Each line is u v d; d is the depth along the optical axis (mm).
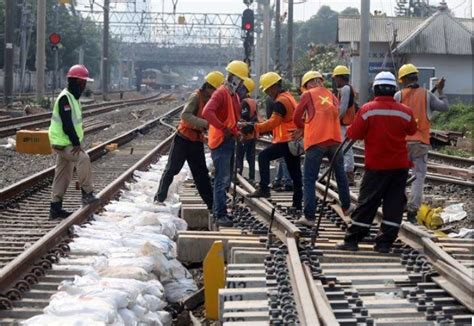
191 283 9773
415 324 6918
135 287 7906
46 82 91750
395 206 9812
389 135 9680
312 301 6859
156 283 8703
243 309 7246
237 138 11945
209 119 11289
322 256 9508
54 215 12344
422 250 9516
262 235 10828
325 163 21734
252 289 7852
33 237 10953
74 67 12109
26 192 15188
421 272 8531
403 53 55656
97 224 11602
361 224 9859
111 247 10023
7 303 7656
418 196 11977
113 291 7457
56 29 83188
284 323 6637
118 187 15312
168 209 13109
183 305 9086
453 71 55875
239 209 12523
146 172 18859
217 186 11719
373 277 8484
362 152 26625
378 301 7629
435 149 29438
